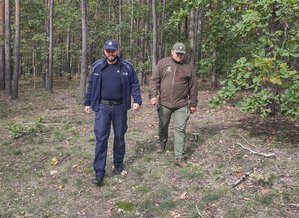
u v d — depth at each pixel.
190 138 6.82
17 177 5.69
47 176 5.67
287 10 5.61
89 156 6.30
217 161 5.70
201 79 22.56
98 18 22.14
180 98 5.60
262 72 5.48
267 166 5.35
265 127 7.35
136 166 5.71
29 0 19.12
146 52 21.20
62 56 27.25
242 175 5.13
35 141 7.35
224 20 7.00
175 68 5.56
